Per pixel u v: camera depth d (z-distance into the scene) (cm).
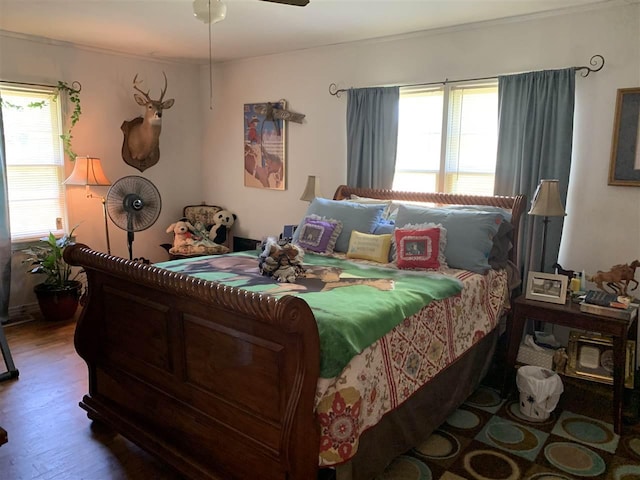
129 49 461
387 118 393
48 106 433
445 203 360
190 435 208
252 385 179
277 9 326
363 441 194
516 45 336
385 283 253
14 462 226
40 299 407
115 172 487
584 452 237
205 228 527
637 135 296
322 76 442
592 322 258
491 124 356
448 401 259
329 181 450
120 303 240
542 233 325
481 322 281
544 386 263
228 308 172
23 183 425
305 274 271
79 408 275
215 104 537
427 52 376
